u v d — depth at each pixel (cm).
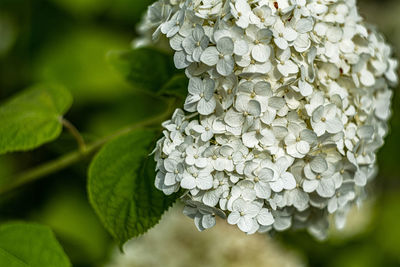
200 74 83
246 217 83
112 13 127
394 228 130
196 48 83
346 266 121
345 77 87
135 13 126
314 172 85
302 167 85
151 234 109
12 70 122
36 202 113
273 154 83
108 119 119
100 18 127
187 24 84
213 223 84
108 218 87
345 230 119
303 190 85
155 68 94
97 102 120
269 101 83
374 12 164
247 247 108
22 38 124
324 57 86
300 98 84
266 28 82
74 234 112
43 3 125
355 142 86
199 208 84
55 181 115
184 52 83
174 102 91
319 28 86
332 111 84
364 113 87
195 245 108
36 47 124
